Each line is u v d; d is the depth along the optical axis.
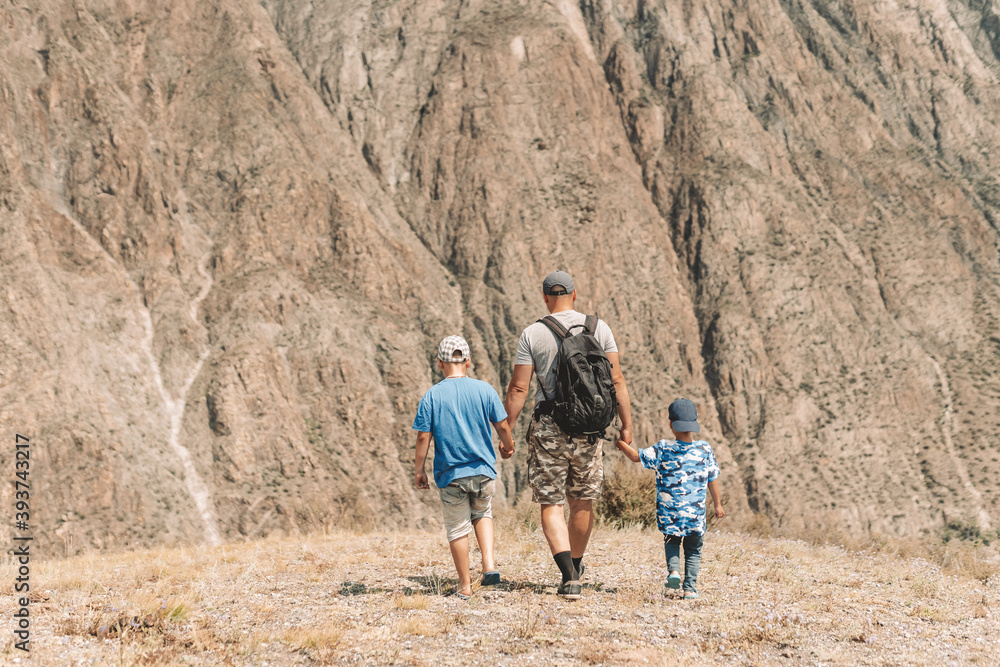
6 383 44.62
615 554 8.40
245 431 49.91
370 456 52.91
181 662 3.70
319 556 7.96
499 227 67.75
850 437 55.34
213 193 63.69
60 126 60.47
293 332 57.00
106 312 52.97
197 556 8.60
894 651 4.34
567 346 5.19
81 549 38.91
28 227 53.66
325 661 3.77
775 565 7.86
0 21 61.12
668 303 64.31
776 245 67.19
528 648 4.02
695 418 5.85
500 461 50.81
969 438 54.47
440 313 62.78
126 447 45.06
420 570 6.85
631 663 3.79
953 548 12.66
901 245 68.38
